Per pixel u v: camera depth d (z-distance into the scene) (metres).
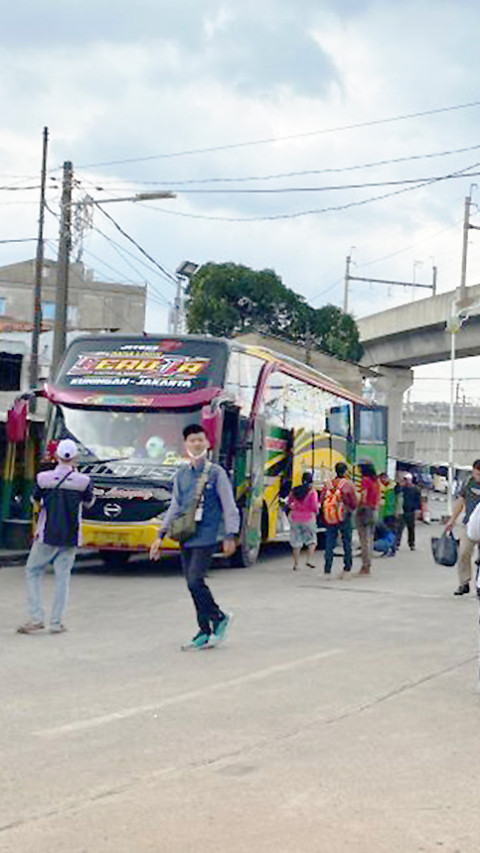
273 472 23.39
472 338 57.41
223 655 11.03
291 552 27.30
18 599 15.68
